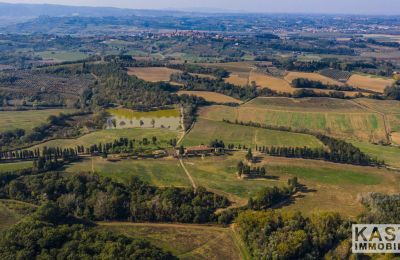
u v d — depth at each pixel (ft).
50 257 417.49
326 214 510.99
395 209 527.81
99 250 432.25
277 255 454.40
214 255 483.51
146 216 555.28
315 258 464.65
